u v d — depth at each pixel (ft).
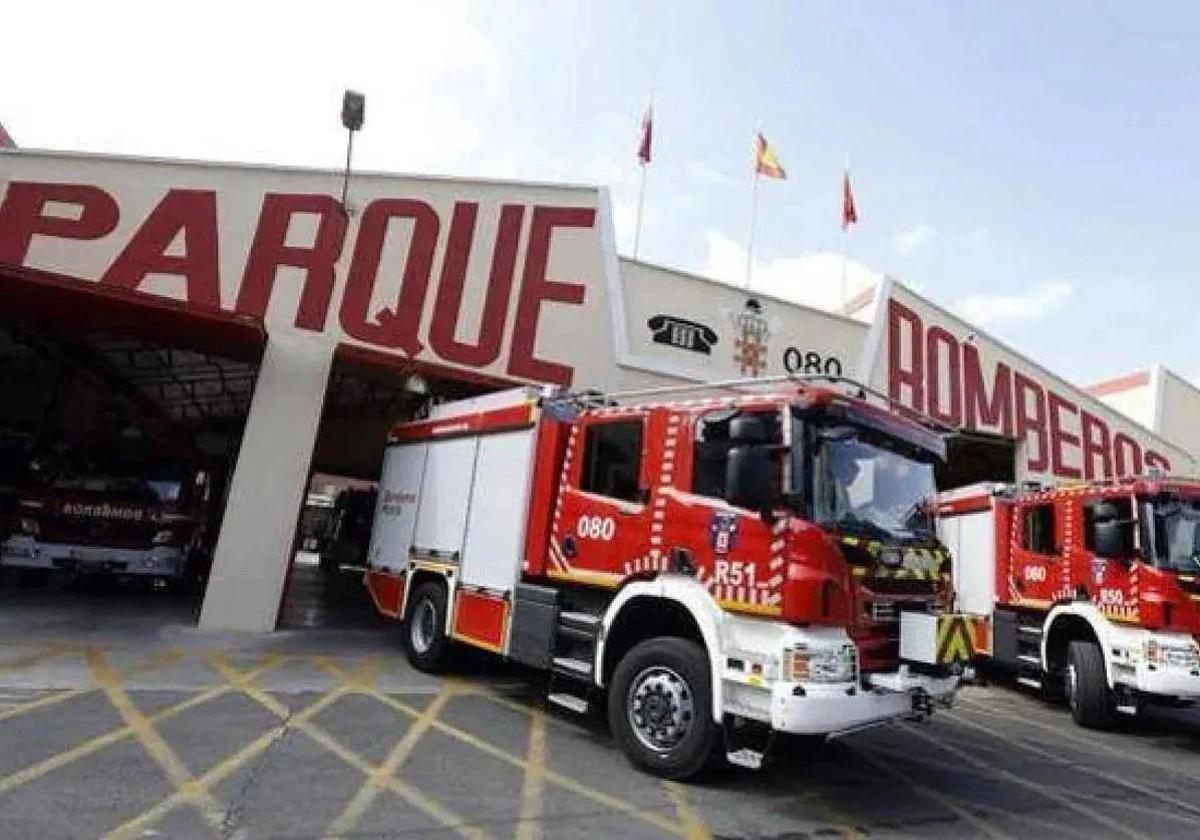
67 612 36.63
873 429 21.08
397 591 33.42
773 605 18.45
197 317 34.76
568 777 19.65
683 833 16.67
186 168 38.99
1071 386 68.64
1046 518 36.91
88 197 37.93
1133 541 31.68
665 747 20.12
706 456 21.30
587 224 44.68
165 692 24.32
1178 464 78.89
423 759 20.06
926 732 29.48
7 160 37.37
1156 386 81.87
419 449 34.30
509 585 26.53
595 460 24.77
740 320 49.19
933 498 23.03
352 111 39.75
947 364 59.21
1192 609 29.91
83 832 14.20
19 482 43.62
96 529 41.04
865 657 19.27
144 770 17.56
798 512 18.84
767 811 18.53
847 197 68.08
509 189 43.62
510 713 25.59
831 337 52.70
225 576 35.55
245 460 36.73
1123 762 27.53
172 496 43.68
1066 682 34.83
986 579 40.45
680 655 20.17
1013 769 24.94
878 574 19.84
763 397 20.49
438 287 41.24
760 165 62.80
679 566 21.08
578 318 43.50
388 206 41.16
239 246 38.81
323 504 129.70
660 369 45.24
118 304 34.06
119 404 56.70
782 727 17.46
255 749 19.63
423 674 30.48
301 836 14.79
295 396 37.96
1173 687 29.60
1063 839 18.56
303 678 27.86
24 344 46.47
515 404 28.53
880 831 17.97
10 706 21.52
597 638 22.62
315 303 39.09
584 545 24.17
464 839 15.31
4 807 14.93
